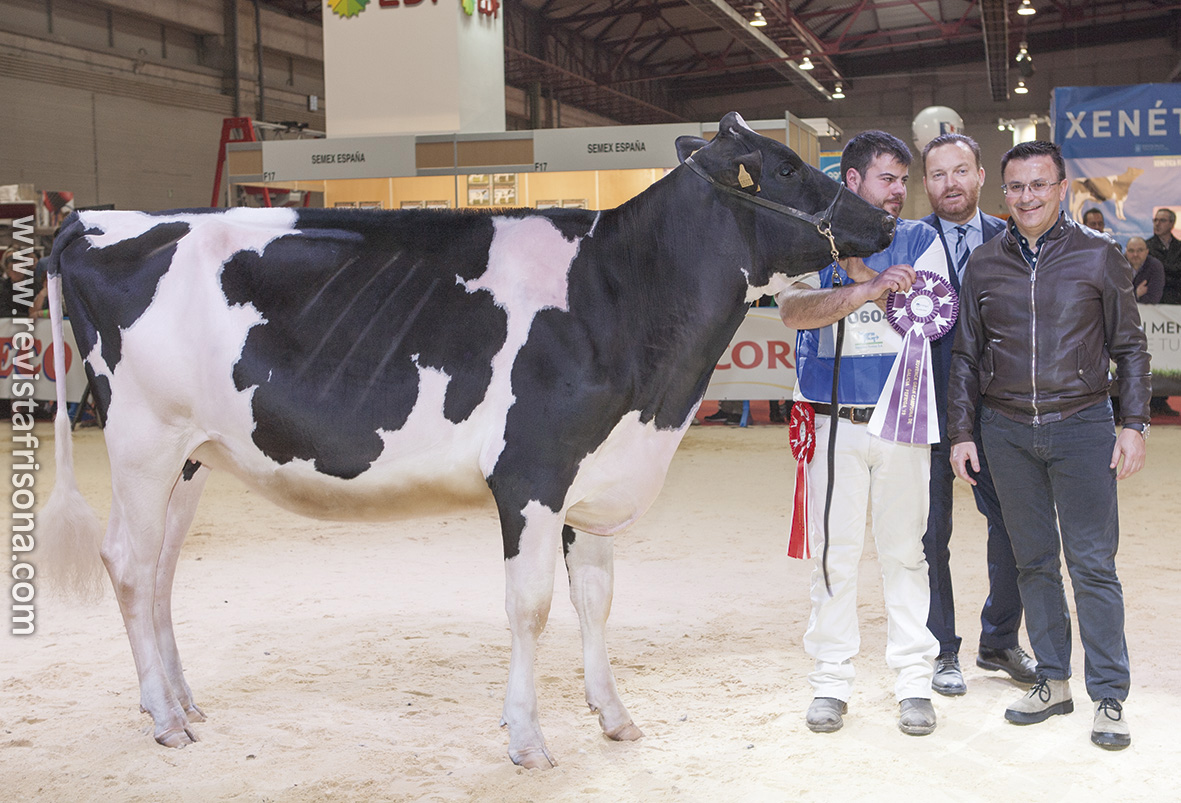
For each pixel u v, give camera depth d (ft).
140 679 12.11
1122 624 11.80
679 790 10.53
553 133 45.14
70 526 12.18
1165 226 44.57
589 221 11.63
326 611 17.81
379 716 12.80
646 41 110.73
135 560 12.06
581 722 12.57
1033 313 12.02
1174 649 14.94
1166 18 104.37
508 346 11.04
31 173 63.57
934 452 13.47
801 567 21.04
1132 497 28.09
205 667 14.76
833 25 105.40
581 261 11.35
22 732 12.26
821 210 11.04
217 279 11.74
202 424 11.91
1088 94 46.11
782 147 11.20
